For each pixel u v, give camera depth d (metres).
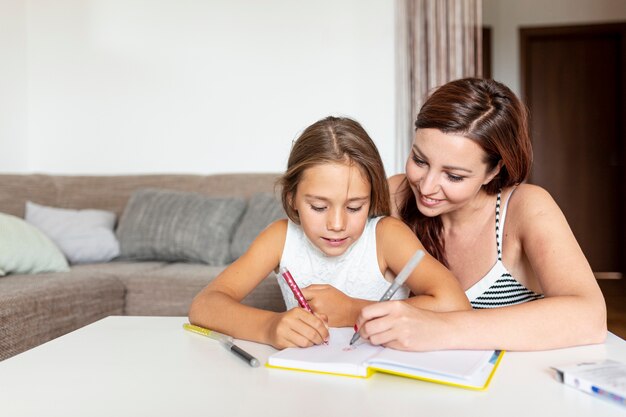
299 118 3.40
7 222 2.42
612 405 0.64
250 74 3.42
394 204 1.29
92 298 2.11
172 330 0.99
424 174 1.03
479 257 1.17
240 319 0.94
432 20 3.17
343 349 0.82
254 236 2.69
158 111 3.48
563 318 0.85
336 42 3.37
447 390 0.69
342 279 1.21
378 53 3.35
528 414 0.61
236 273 1.16
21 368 0.78
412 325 0.80
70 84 3.55
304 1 3.38
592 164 5.35
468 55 3.17
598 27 5.18
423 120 1.00
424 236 1.24
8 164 3.39
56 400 0.66
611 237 5.35
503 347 0.82
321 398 0.66
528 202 1.08
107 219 2.96
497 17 5.29
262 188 3.04
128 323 1.04
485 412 0.62
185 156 3.47
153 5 3.47
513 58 5.29
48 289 1.94
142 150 3.50
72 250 2.74
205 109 3.45
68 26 3.54
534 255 1.02
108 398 0.66
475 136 0.97
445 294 0.98
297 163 1.01
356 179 0.97
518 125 1.04
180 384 0.71
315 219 1.00
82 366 0.78
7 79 3.39
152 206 2.90
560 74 5.35
